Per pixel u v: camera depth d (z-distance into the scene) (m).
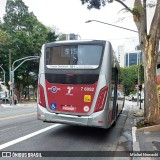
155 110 12.84
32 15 61.50
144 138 10.17
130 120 17.20
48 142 9.46
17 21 59.84
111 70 10.00
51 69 10.47
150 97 12.93
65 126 12.98
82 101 9.87
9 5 60.25
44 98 10.55
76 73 9.98
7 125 13.13
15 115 18.41
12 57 50.34
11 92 41.19
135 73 74.94
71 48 10.19
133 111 24.75
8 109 26.20
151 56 13.14
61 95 10.22
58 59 10.37
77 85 9.95
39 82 10.75
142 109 27.98
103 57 9.79
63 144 9.24
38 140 9.72
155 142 9.44
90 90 9.78
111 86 10.16
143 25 13.41
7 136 10.31
